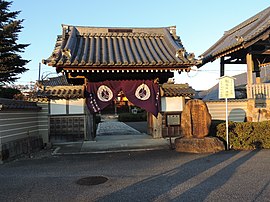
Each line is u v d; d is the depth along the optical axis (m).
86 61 11.21
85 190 5.49
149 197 4.96
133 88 12.55
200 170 6.88
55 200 4.95
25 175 6.88
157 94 12.75
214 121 11.30
